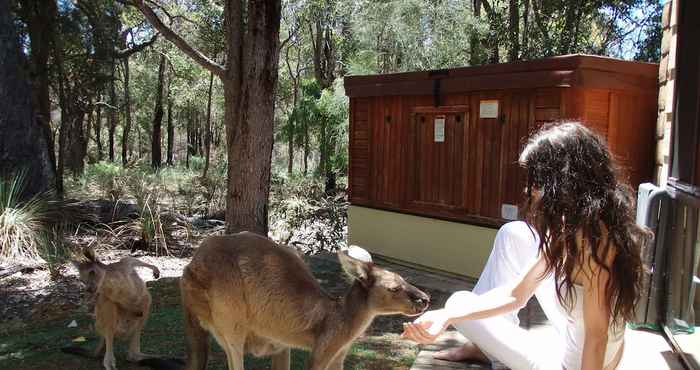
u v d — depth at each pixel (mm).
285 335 3457
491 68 6508
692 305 3797
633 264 2320
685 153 4184
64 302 6699
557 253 2369
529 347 3303
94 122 37688
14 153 10820
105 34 16281
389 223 8039
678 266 4023
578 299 2498
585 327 2430
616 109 6113
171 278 7688
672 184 4184
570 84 5750
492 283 3926
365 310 3172
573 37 14711
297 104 20469
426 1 15531
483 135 6781
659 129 5820
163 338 5266
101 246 9250
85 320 5977
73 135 21109
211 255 3643
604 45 15133
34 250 8336
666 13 5617
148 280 7570
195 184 16109
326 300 3369
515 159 6434
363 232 8430
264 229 8398
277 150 27297
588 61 5715
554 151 2396
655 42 13938
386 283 3104
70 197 14312
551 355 3102
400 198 7867
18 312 6359
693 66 4160
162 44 28297
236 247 3613
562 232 2334
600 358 2408
